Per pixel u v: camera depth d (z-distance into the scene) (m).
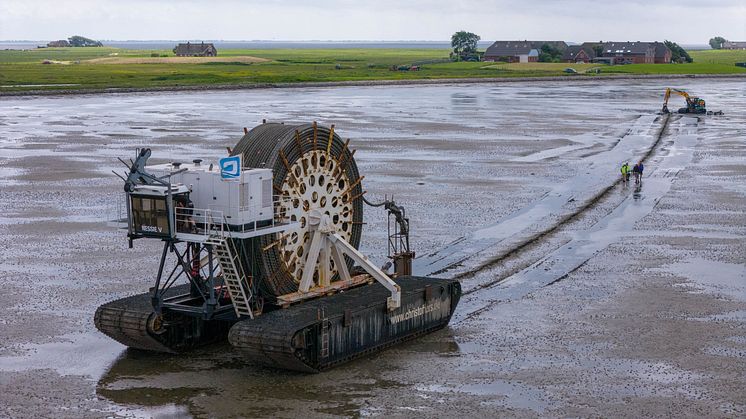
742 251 43.59
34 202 55.56
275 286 28.88
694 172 70.12
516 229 48.72
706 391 25.80
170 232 26.97
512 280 38.41
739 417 23.95
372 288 30.92
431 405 24.64
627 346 29.78
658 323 32.31
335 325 27.05
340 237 30.09
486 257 42.41
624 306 34.47
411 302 29.97
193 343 29.14
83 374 26.97
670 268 40.41
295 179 29.66
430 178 65.69
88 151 79.50
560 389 25.92
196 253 28.94
